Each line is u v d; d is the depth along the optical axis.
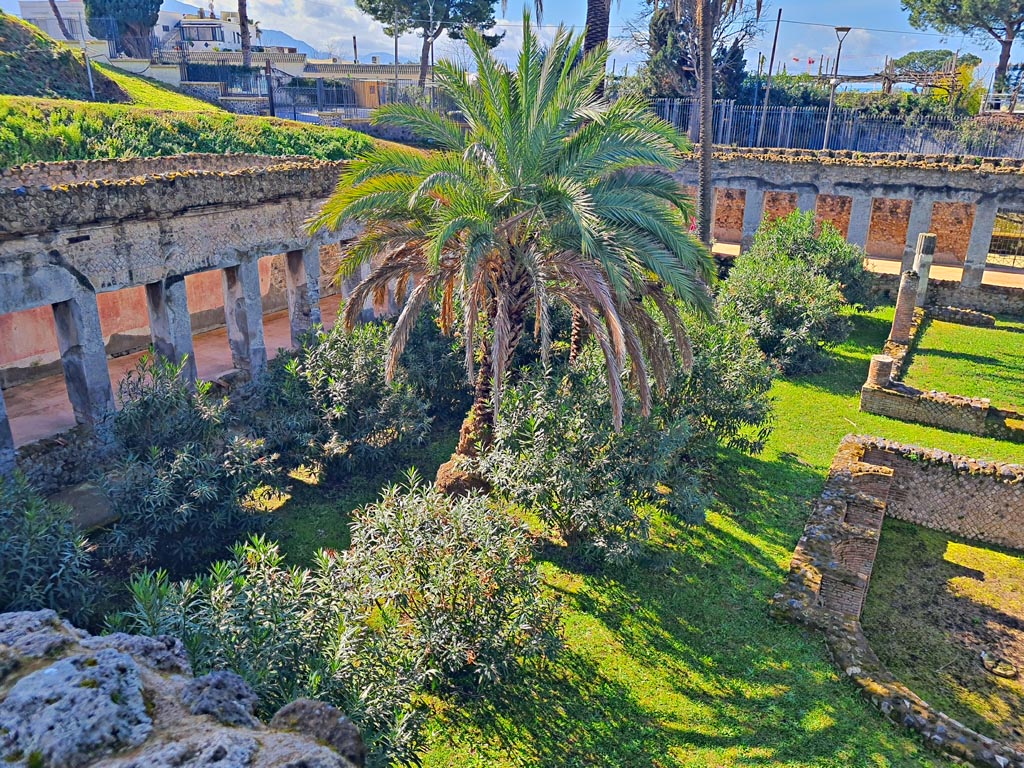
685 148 12.05
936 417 16.81
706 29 21.94
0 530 8.44
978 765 7.86
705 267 11.76
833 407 17.86
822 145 34.31
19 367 15.22
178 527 10.81
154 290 13.39
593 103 12.15
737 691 9.03
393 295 19.45
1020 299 25.42
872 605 11.08
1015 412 16.52
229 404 13.98
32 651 4.07
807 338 19.50
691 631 10.10
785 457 15.22
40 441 12.10
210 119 26.64
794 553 11.26
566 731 8.48
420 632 8.66
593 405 11.27
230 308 15.16
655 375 12.16
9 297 10.84
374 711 6.95
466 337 10.41
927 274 24.52
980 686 9.49
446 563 8.81
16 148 19.98
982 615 10.91
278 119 29.23
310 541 11.91
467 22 44.19
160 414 11.13
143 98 31.58
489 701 8.81
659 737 8.38
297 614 7.28
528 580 9.04
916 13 43.72
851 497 12.42
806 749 8.15
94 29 43.88
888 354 20.61
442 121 12.40
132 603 10.07
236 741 3.49
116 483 10.37
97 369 12.41
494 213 11.34
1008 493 12.57
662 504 11.30
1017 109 43.34
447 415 16.53
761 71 44.69
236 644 6.75
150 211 12.73
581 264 10.77
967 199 25.38
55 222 11.26
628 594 10.85
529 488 10.59
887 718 8.54
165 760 3.31
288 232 15.93
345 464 13.41
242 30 44.75
